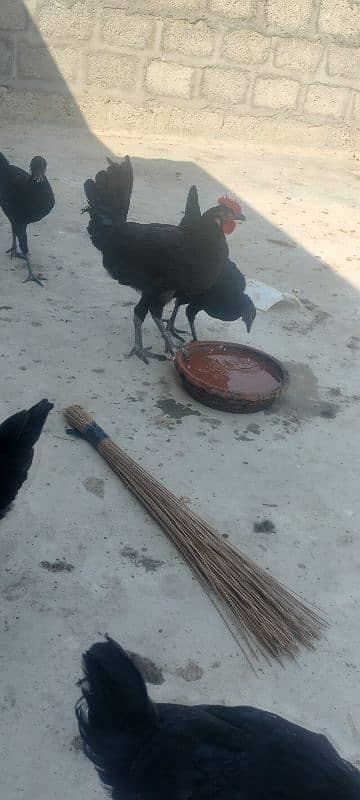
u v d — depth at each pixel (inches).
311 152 146.3
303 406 71.8
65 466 59.3
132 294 86.8
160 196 115.2
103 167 123.4
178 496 58.2
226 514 57.3
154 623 47.8
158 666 45.1
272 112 142.6
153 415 67.2
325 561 54.5
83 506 55.8
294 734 33.1
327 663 47.0
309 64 138.6
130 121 139.9
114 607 48.5
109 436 63.2
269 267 98.3
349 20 135.3
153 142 138.7
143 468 60.1
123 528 54.5
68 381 69.7
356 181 135.8
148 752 32.2
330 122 144.7
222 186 123.6
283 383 69.6
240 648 47.1
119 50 133.2
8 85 133.2
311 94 141.6
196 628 47.9
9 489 45.3
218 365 73.5
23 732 40.8
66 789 38.5
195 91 138.9
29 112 135.9
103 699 32.5
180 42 134.0
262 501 59.2
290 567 53.5
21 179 82.8
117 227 70.7
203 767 31.8
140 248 69.6
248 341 81.3
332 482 62.5
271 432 67.4
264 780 31.0
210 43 134.8
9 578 49.3
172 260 69.3
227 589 49.9
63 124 137.9
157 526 55.1
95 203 72.3
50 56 131.8
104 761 32.6
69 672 44.1
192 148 139.5
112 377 71.6
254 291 88.6
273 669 46.1
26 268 88.7
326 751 32.7
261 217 113.5
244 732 33.1
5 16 127.0
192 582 51.1
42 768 39.3
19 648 45.0
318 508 59.5
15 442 44.8
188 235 69.6
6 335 75.0
